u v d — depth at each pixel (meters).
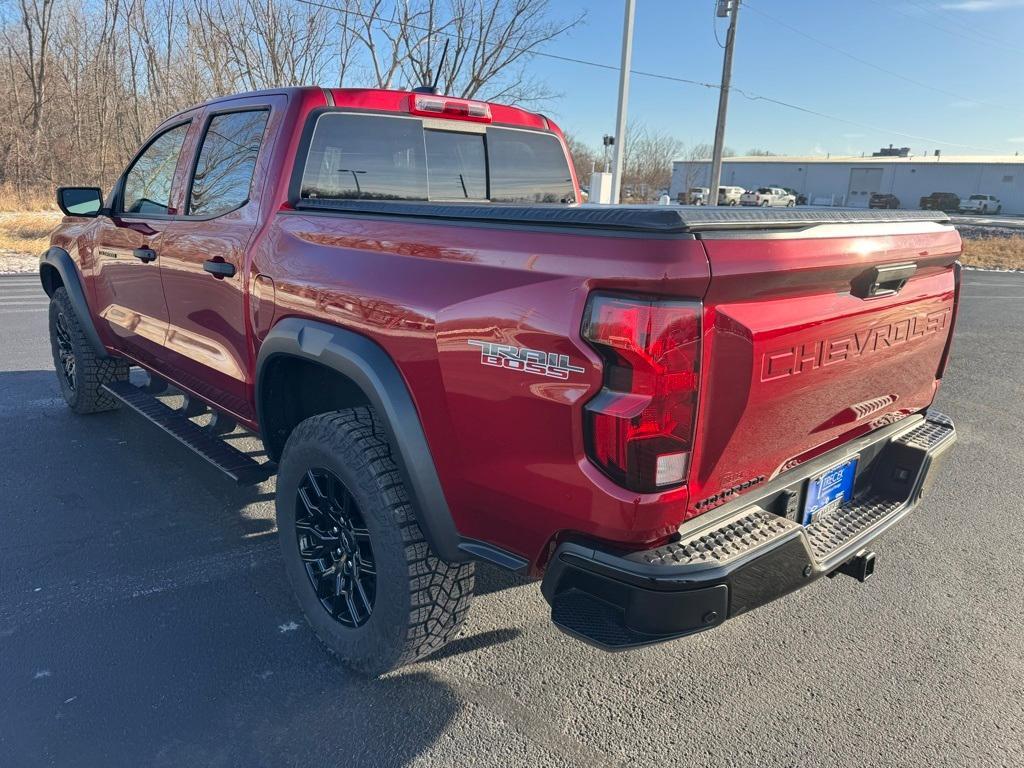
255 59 23.42
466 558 2.40
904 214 2.56
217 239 3.29
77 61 33.66
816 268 2.08
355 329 2.52
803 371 2.18
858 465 2.76
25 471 4.48
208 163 3.57
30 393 6.08
